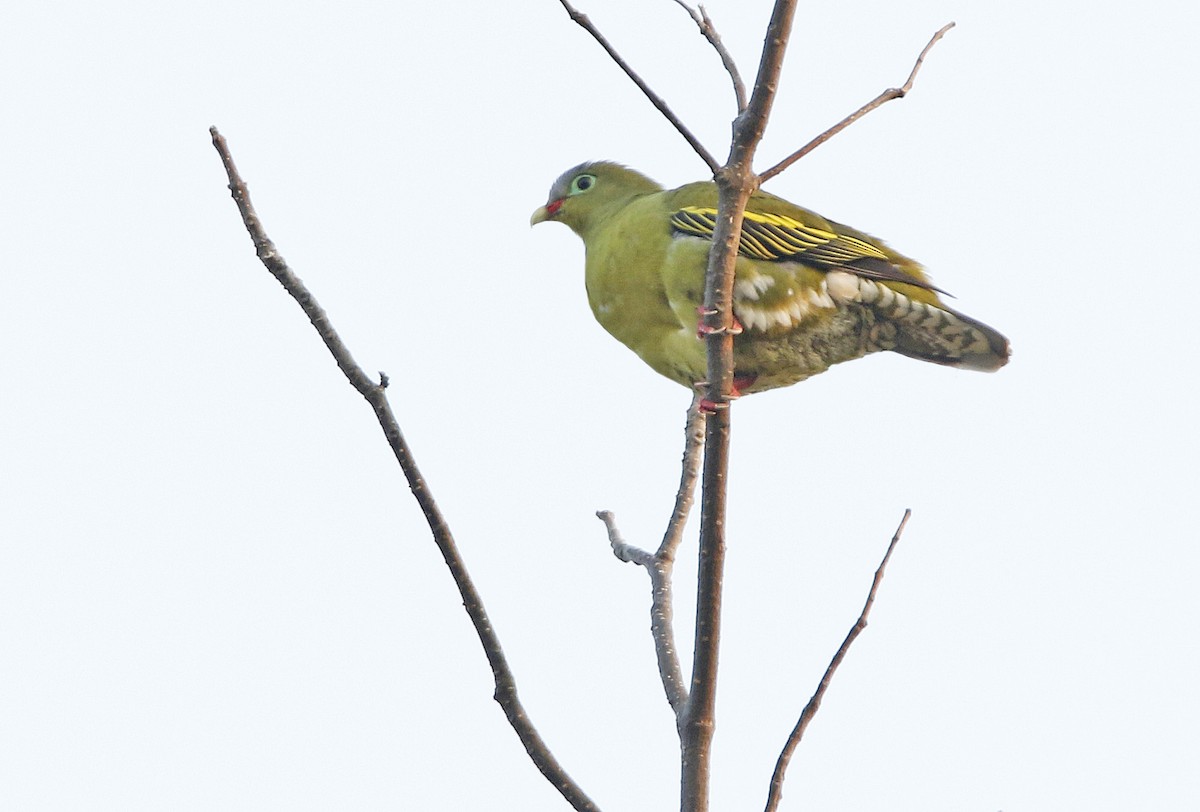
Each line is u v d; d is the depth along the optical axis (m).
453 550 7.38
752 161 7.34
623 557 9.31
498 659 7.41
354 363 7.30
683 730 7.41
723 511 7.50
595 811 7.35
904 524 7.41
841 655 7.18
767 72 7.07
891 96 7.54
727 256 7.48
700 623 7.44
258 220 7.27
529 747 7.42
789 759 7.04
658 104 7.37
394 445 7.30
